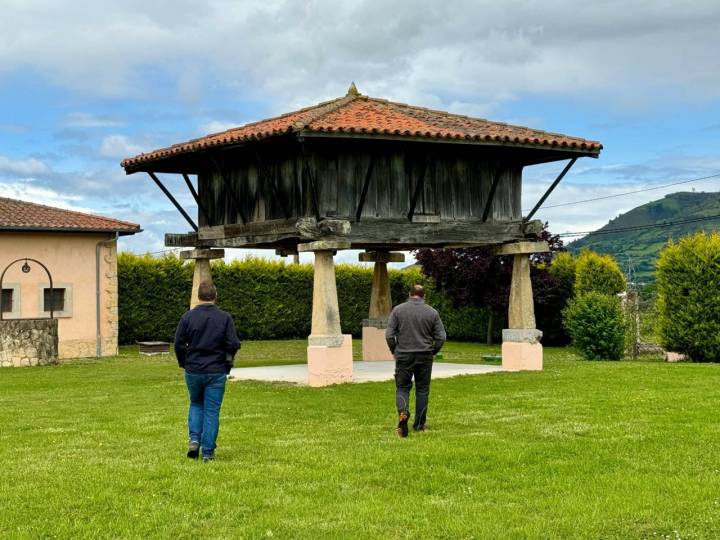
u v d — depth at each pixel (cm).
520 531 721
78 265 2834
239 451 1029
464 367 2041
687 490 837
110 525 746
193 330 974
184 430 1183
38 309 2752
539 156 1919
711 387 1525
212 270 3444
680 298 2389
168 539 715
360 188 1739
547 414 1260
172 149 1877
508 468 933
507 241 1938
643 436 1083
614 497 817
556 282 3316
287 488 862
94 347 2852
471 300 3412
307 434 1141
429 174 1822
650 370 1816
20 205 2883
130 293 3209
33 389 1769
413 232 1789
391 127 1641
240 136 1666
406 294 3884
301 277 3631
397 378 1136
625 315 2659
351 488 862
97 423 1259
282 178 1781
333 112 1753
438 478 894
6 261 2703
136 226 2930
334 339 1695
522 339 1930
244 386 1706
